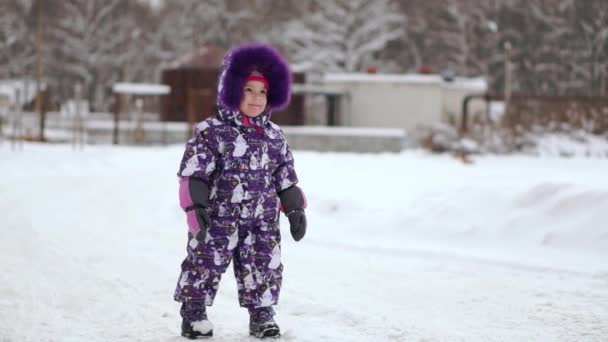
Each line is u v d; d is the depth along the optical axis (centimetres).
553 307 570
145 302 582
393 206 975
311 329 507
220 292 621
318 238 881
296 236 483
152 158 2017
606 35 5175
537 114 2409
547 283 652
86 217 1059
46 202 1205
